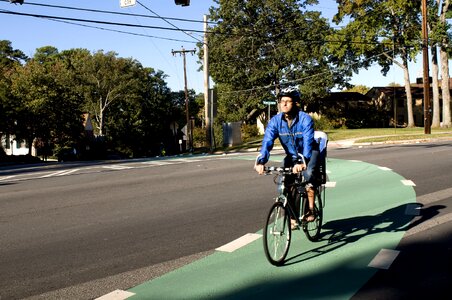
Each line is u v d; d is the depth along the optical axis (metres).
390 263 5.23
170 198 10.02
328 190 10.37
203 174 14.07
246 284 4.75
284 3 50.72
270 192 10.31
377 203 8.67
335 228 6.95
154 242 6.52
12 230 7.53
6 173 19.78
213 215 8.16
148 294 4.57
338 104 68.62
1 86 45.22
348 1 45.56
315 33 51.09
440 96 70.12
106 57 69.94
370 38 44.31
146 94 84.56
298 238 6.44
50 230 7.44
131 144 80.81
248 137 52.75
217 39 51.53
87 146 59.75
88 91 69.50
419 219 7.28
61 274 5.28
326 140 6.07
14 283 5.04
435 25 40.75
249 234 6.76
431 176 11.62
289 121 5.47
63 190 12.05
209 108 33.16
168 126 89.81
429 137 29.80
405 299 4.25
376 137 31.95
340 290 4.51
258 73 51.44
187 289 4.67
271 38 51.53
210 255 5.83
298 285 4.68
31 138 48.53
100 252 6.11
